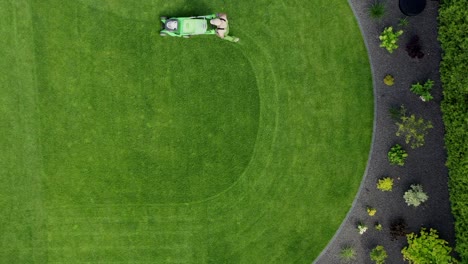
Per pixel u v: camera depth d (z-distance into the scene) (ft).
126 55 58.85
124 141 59.72
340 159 59.11
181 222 60.13
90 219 60.08
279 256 59.93
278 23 58.13
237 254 60.03
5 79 59.11
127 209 60.08
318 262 59.67
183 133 59.67
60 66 58.95
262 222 59.93
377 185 58.65
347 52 58.03
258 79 58.80
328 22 57.88
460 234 52.85
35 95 59.21
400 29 57.36
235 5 58.13
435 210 58.54
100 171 59.82
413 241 56.18
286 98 58.85
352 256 59.47
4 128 59.62
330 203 59.52
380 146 58.54
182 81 59.16
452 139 51.70
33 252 60.29
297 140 59.26
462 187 51.65
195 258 60.18
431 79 57.36
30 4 58.13
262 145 59.52
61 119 59.52
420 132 57.93
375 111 58.34
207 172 59.77
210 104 59.31
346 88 58.39
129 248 60.49
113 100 59.36
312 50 58.23
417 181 58.54
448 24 50.70
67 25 58.49
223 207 59.98
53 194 59.93
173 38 58.54
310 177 59.57
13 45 58.70
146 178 59.88
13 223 60.08
